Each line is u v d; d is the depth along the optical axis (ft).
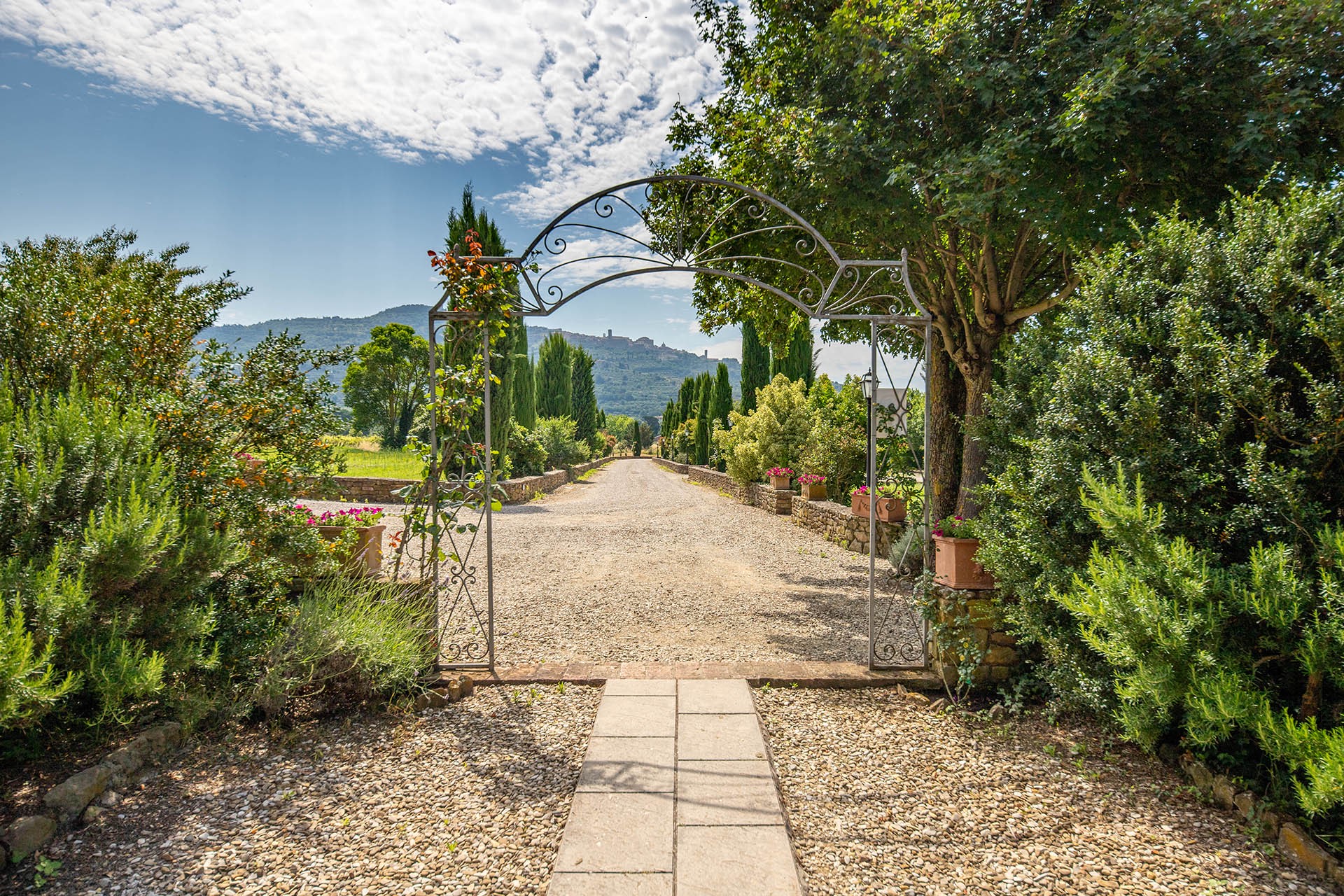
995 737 10.82
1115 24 13.71
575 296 13.44
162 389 12.57
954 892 7.11
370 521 15.34
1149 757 9.79
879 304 22.70
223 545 10.57
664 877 7.14
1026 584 11.13
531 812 8.60
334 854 7.65
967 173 14.14
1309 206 8.70
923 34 15.17
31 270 12.44
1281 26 12.66
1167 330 9.95
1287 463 8.73
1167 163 14.25
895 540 25.59
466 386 13.28
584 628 17.40
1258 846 7.67
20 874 7.00
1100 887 7.16
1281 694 8.39
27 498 8.64
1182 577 8.14
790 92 19.38
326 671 11.16
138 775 8.97
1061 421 10.83
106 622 8.98
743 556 28.17
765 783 9.16
